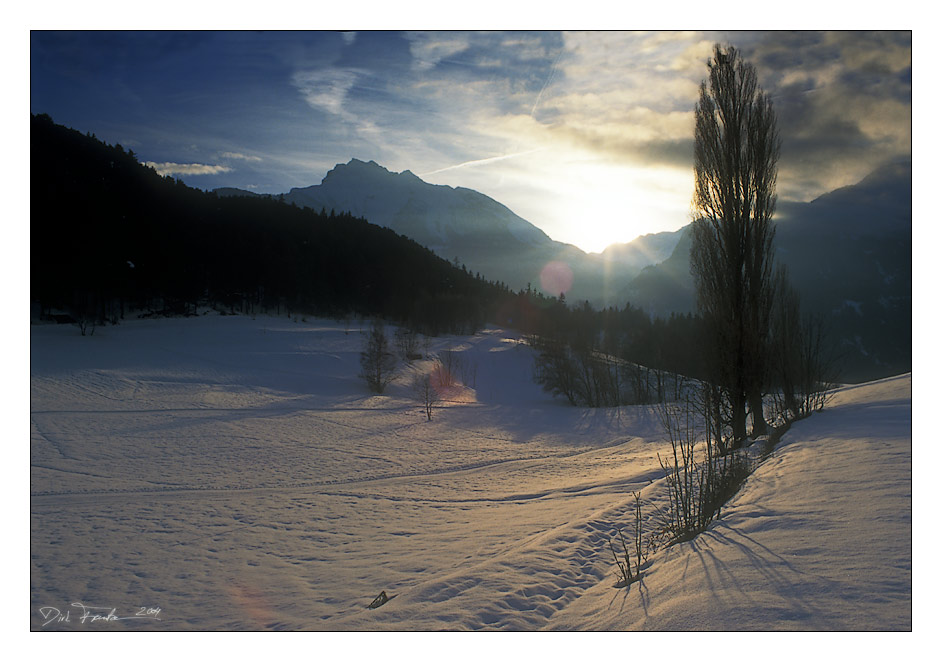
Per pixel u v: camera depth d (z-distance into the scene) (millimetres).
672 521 11039
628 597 6945
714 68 19062
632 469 22797
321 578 11164
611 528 11562
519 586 8391
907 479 8570
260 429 37469
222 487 22500
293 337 86875
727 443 18031
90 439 31250
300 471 26141
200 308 106875
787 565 6098
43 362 54562
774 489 9586
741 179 18812
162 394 47781
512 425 44250
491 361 84438
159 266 102938
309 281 125562
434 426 42656
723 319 18859
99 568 12258
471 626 7016
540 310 132500
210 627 8586
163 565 12461
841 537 6590
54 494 20453
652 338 76312
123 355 63000
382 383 60969
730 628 5012
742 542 7262
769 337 19688
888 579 5309
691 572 6785
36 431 32344
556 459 29969
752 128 18750
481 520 15938
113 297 92562
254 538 14953
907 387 21719
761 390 18797
